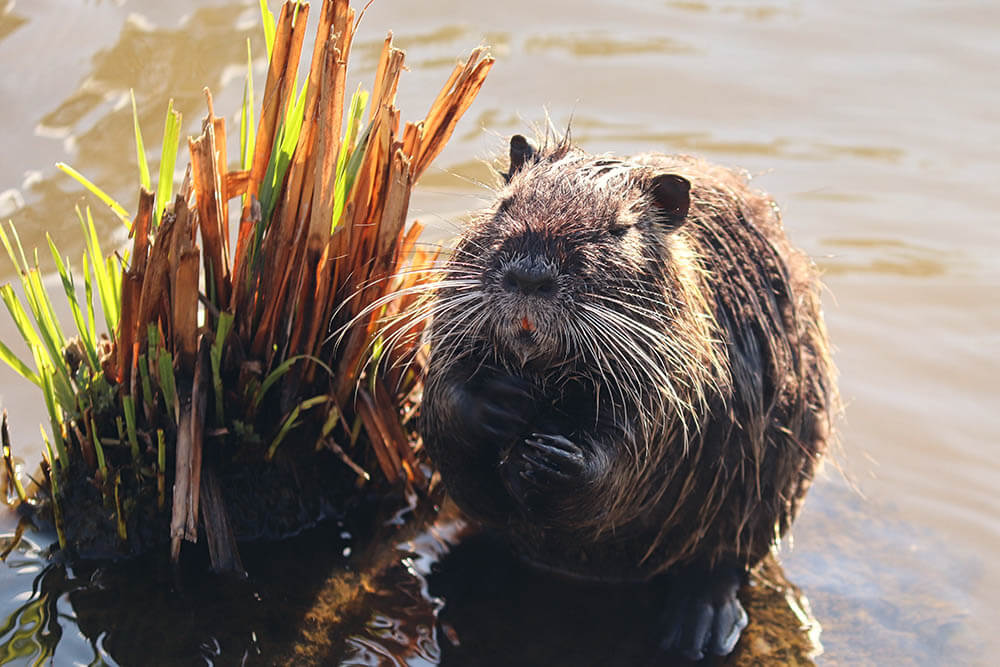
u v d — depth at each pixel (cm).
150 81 802
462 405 457
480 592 502
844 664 486
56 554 478
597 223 450
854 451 611
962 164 812
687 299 468
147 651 439
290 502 510
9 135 732
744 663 483
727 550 518
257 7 912
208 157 463
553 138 546
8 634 439
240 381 484
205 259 480
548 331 432
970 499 584
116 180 708
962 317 695
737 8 1005
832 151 818
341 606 477
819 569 545
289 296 485
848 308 701
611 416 455
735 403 492
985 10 1002
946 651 495
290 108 488
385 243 489
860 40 961
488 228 462
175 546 468
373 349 512
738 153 804
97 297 620
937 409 635
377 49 866
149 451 480
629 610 505
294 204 471
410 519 533
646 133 811
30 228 665
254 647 447
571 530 493
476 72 511
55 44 823
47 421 552
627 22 965
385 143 480
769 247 531
